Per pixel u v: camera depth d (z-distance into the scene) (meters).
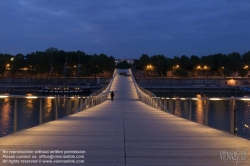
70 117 17.33
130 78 95.88
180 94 69.81
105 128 12.24
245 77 99.88
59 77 101.19
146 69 120.81
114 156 7.68
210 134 10.77
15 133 10.62
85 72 102.38
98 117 17.39
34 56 95.38
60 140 9.53
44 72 96.12
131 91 61.84
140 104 35.44
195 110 16.72
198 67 112.44
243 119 11.15
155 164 7.02
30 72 96.12
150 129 12.04
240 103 12.78
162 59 120.12
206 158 7.50
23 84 86.38
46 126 12.55
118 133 10.98
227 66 103.81
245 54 118.06
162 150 8.30
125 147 8.65
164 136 10.37
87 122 14.31
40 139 9.62
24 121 13.00
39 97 13.20
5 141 9.28
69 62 102.56
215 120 13.25
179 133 11.00
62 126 12.62
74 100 25.12
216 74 114.00
